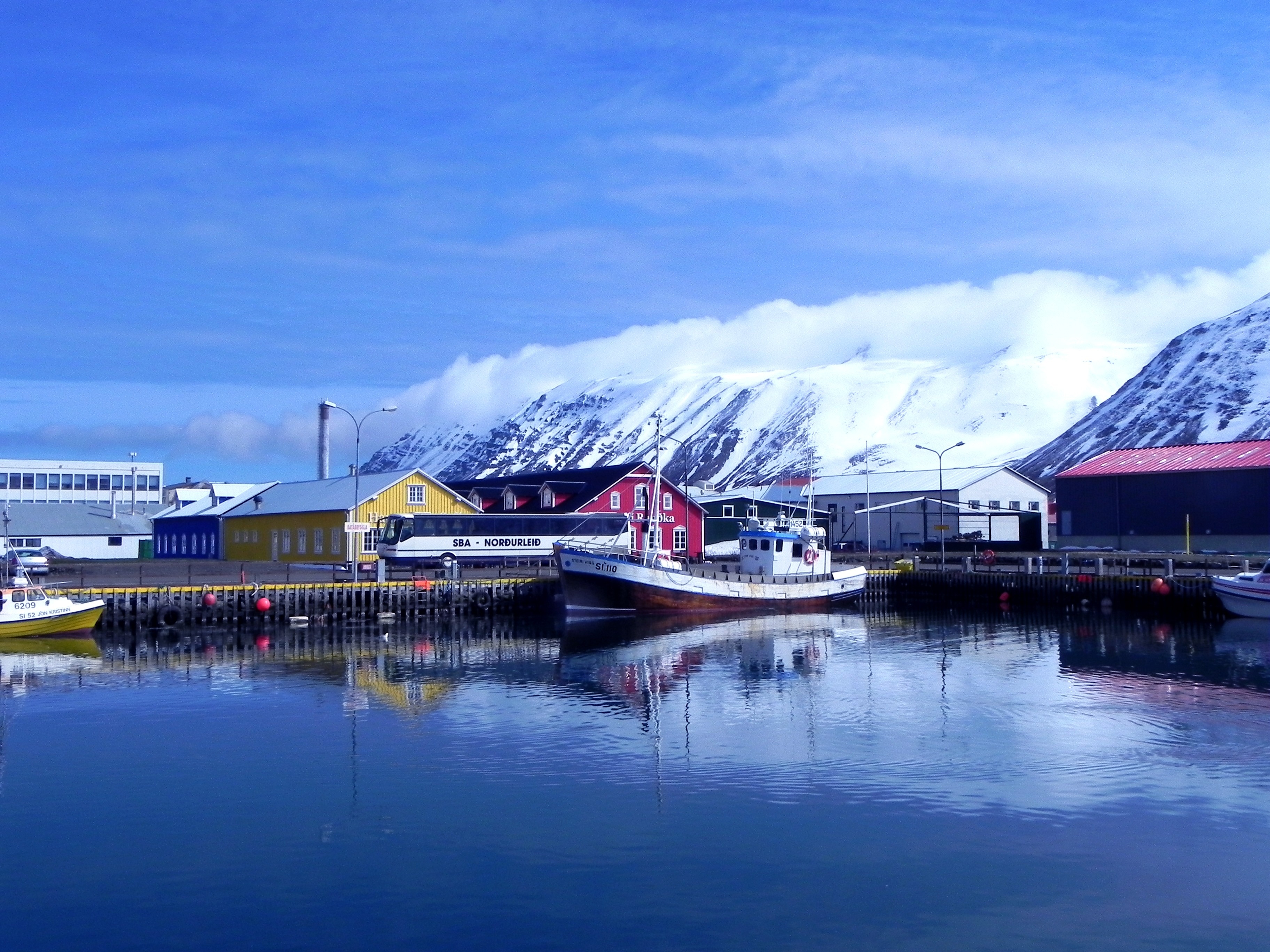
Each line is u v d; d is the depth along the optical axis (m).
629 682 38.66
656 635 53.38
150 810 23.34
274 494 97.12
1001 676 39.56
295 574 73.69
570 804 23.67
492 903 18.58
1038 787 24.73
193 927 17.75
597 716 32.66
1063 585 67.00
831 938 17.28
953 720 31.86
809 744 28.98
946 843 21.22
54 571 79.56
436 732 30.50
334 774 26.08
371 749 28.52
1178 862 20.25
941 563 80.19
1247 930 17.53
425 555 74.69
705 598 63.22
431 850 20.94
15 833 21.91
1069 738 29.34
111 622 55.16
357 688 37.41
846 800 23.95
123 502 167.38
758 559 67.44
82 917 18.11
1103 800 23.80
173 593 56.62
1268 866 19.98
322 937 17.41
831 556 85.62
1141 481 91.50
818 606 67.12
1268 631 52.66
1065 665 42.12
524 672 41.09
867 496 110.56
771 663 43.19
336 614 59.81
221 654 46.22
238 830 22.08
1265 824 22.20
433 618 61.44
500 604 63.69
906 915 18.05
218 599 57.56
